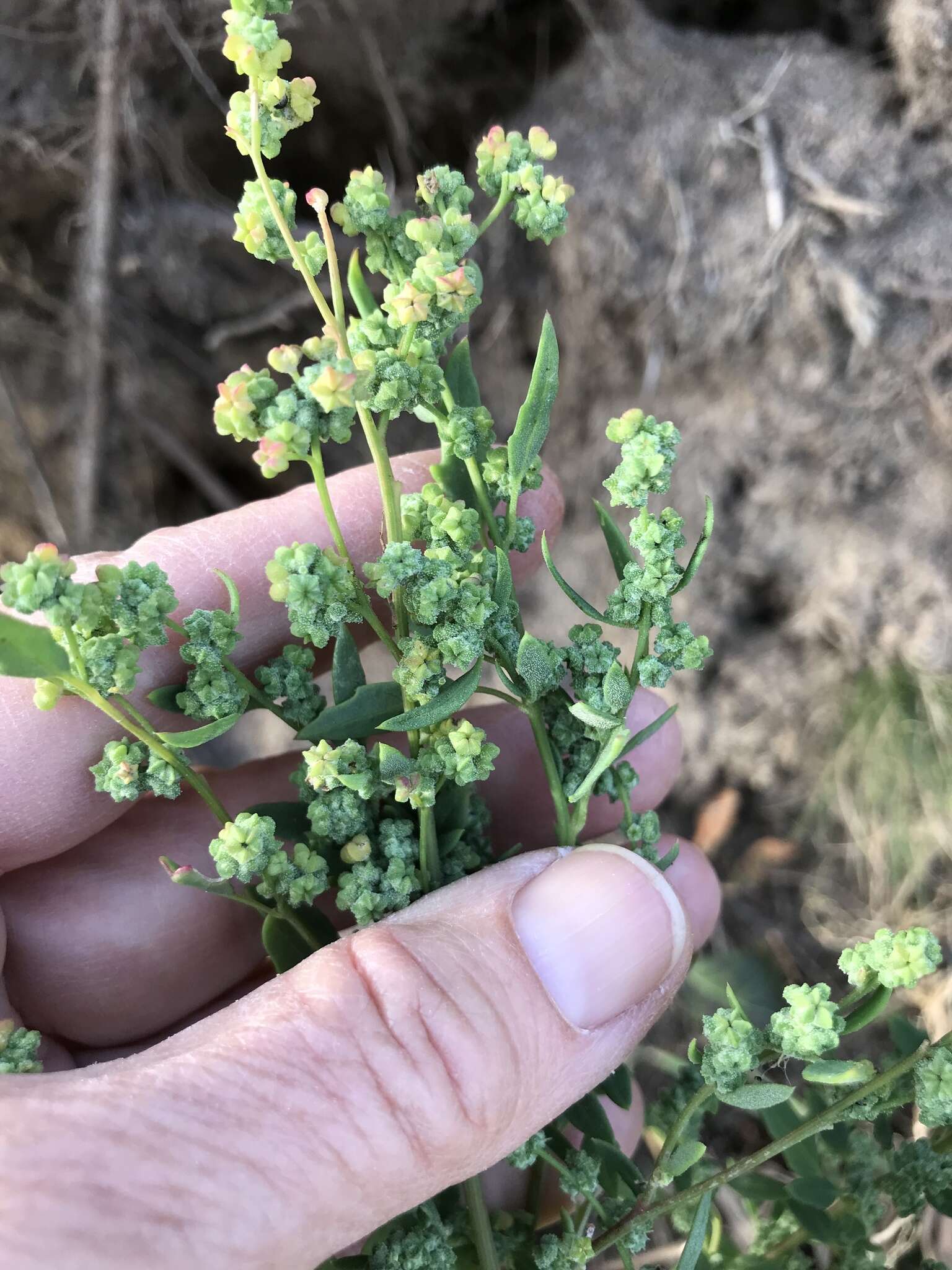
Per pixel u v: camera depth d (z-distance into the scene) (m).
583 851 0.08
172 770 0.07
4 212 0.18
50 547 0.06
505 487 0.07
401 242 0.07
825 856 0.18
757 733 0.19
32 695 0.09
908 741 0.17
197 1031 0.07
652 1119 0.11
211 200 0.19
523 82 0.18
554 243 0.18
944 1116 0.06
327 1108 0.07
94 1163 0.06
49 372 0.20
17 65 0.17
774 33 0.17
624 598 0.07
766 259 0.16
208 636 0.07
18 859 0.10
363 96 0.18
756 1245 0.11
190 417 0.21
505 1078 0.07
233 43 0.06
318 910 0.08
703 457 0.18
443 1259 0.08
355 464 0.21
